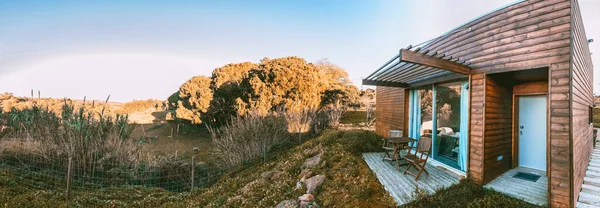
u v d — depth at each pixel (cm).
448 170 538
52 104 1185
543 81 508
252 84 1484
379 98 1103
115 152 891
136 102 3147
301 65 1580
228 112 1711
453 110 557
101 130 927
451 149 562
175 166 945
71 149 805
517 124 560
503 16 410
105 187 734
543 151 528
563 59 329
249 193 536
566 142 323
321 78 1708
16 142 934
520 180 463
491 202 344
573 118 328
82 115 933
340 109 1680
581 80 444
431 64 396
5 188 572
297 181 567
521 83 545
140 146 1030
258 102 1431
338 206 395
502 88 507
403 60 361
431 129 659
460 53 501
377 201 392
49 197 557
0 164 812
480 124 448
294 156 870
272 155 1082
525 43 376
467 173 467
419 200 362
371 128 1435
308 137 1305
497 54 417
